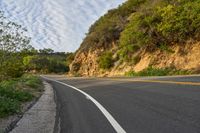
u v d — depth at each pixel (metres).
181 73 29.81
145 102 11.76
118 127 7.88
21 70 29.33
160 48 36.06
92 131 7.72
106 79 29.88
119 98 13.75
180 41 33.72
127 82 22.72
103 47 55.38
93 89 19.86
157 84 18.30
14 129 8.44
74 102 13.76
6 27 23.97
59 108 12.04
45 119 9.77
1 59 24.45
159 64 34.84
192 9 33.62
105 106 11.64
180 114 8.80
